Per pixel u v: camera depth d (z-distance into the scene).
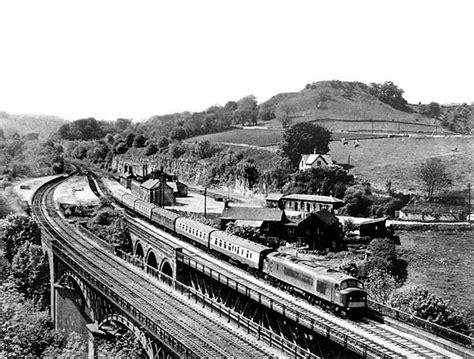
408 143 162.00
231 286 63.22
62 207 128.25
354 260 83.12
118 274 72.25
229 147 191.25
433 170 115.56
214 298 69.12
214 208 129.38
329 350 49.50
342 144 170.75
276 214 99.81
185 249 88.62
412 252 84.50
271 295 62.56
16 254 87.38
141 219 120.25
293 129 150.88
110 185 171.62
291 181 133.00
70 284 77.06
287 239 96.69
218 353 45.38
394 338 49.44
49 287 84.00
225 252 81.25
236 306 63.31
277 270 67.56
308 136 148.38
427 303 58.25
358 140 174.12
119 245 96.44
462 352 46.25
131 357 57.09
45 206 129.88
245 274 73.62
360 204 109.81
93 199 143.25
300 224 93.19
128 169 196.50
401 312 55.75
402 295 62.69
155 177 157.50
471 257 81.31
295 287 64.19
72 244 90.12
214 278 67.25
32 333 72.38
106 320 63.28
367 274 76.19
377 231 91.31
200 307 60.28
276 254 69.88
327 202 110.31
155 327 49.75
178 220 99.44
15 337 70.38
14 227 93.19
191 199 146.50
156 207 113.38
